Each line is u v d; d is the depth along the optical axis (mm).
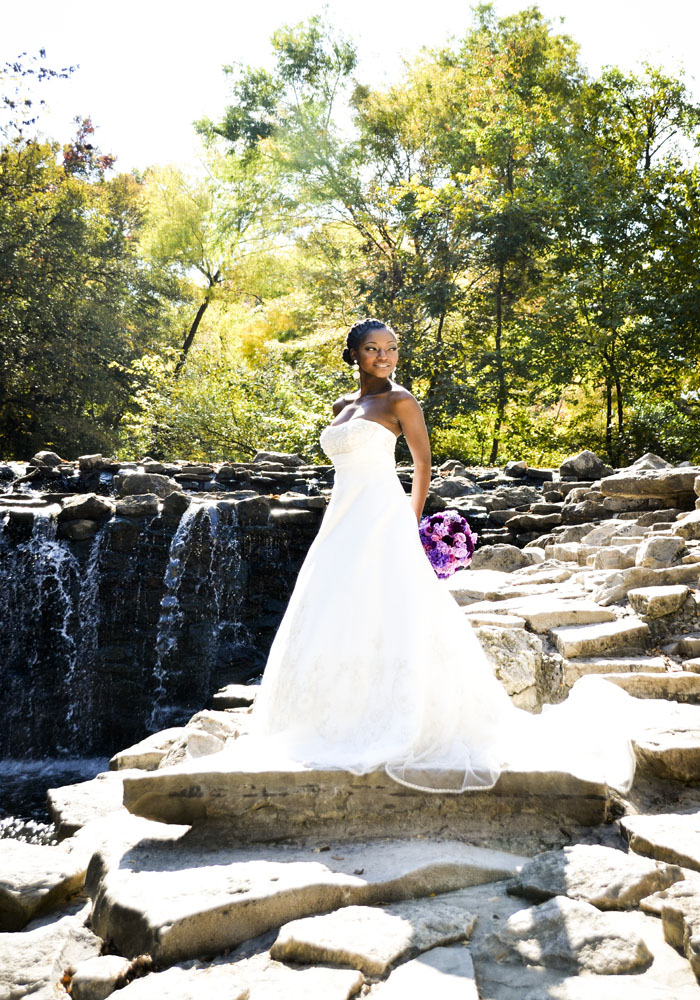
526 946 2014
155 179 29906
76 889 2732
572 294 20234
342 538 3148
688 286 20516
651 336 20281
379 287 22734
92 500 9820
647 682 3902
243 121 30562
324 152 25234
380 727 2902
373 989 1895
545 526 9055
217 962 2100
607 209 20500
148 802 2801
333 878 2336
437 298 21359
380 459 3211
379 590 3049
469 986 1823
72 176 26812
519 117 21062
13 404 24859
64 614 9734
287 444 18094
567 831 2793
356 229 25406
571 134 22797
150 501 10016
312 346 25219
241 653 9789
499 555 7598
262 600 10055
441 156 24578
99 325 25875
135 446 24391
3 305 24156
